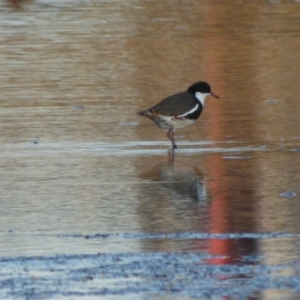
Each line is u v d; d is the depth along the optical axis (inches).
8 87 888.9
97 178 573.9
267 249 425.7
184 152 645.3
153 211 496.4
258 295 366.0
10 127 729.0
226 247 430.0
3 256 424.5
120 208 503.5
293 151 639.8
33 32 1216.8
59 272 399.5
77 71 964.6
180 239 444.8
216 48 1095.0
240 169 590.6
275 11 1406.3
